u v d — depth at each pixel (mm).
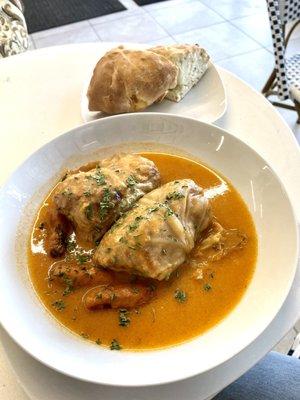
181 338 204
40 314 213
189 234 229
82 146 285
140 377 174
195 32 899
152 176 260
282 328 199
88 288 226
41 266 237
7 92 356
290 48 797
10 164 297
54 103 343
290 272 204
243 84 348
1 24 470
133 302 215
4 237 236
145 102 326
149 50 349
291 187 262
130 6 1006
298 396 268
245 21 916
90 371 177
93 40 907
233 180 266
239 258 231
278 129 306
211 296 218
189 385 184
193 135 284
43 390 183
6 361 195
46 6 1027
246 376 280
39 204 264
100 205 238
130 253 217
